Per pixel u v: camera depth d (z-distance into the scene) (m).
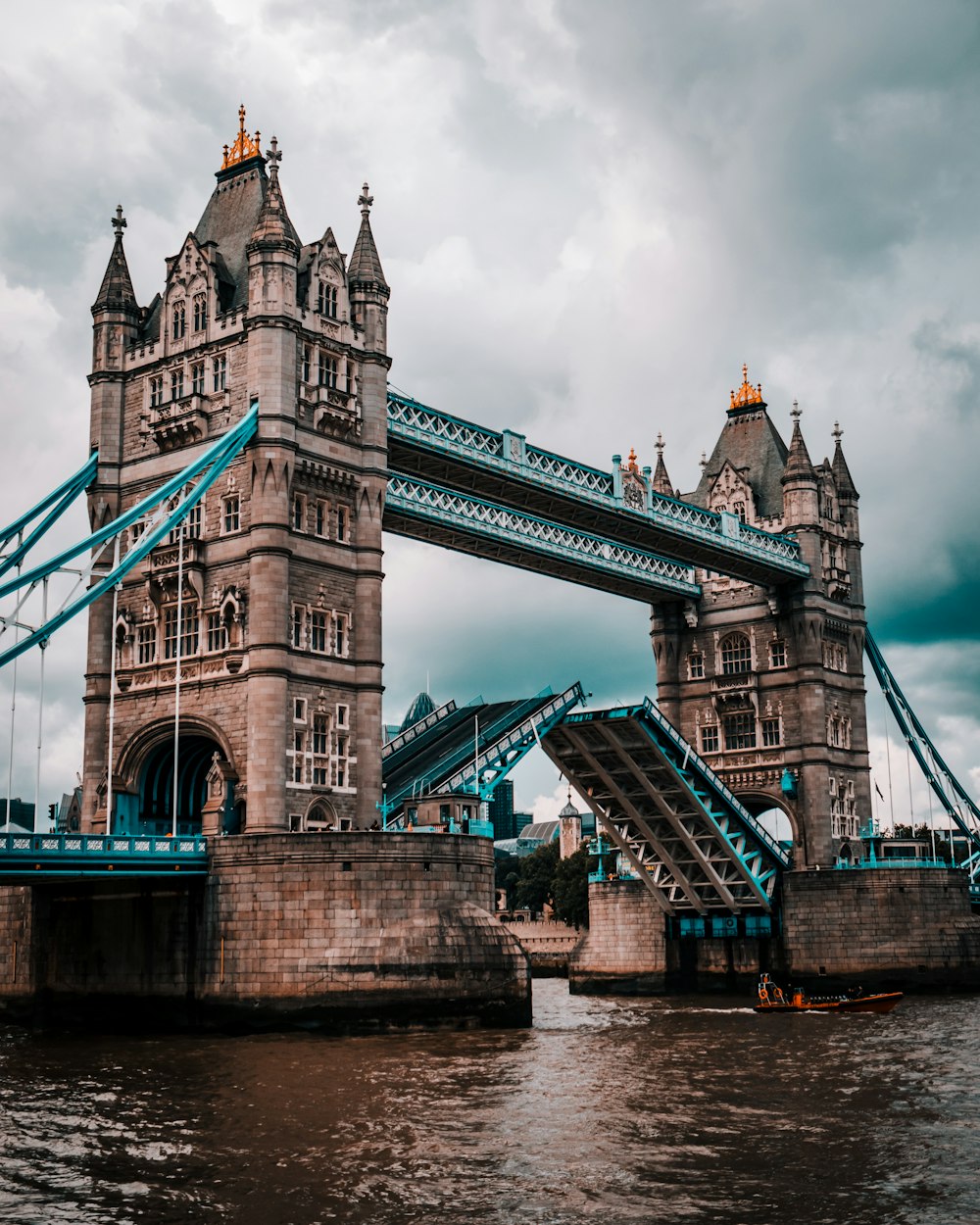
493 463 89.31
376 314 81.06
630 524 101.56
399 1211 34.06
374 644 77.69
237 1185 36.50
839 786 116.06
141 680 78.00
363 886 66.56
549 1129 43.31
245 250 80.81
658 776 97.50
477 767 87.31
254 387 75.12
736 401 126.00
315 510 76.56
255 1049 61.22
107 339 82.38
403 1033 65.69
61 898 74.75
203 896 68.81
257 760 71.56
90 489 81.31
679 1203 34.66
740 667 118.75
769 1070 56.59
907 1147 40.84
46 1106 47.00
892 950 105.00
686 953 111.75
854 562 122.12
